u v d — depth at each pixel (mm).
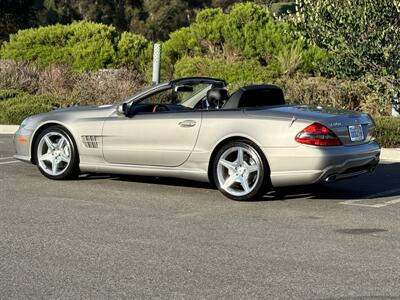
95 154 11711
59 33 31938
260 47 27062
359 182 12484
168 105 11805
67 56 31344
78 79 25938
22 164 14023
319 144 10062
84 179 12352
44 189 11438
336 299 6355
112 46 31172
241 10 28062
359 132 10656
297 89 21578
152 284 6758
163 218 9461
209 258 7586
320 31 17750
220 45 28422
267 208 10141
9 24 55031
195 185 11852
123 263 7414
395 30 17031
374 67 17750
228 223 9195
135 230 8789
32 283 6793
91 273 7090
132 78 26406
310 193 11312
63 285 6734
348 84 20812
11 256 7656
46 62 31141
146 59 30875
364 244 8172
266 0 58469
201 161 10844
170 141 11031
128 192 11266
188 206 10242
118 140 11461
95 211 9859
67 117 11984
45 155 12242
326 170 10078
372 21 17203
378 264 7387
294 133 10141
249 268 7246
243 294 6473
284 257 7629
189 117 10930
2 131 21031
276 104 11367
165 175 11219
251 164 10484
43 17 62656
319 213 9844
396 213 9875
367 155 10609
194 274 7051
